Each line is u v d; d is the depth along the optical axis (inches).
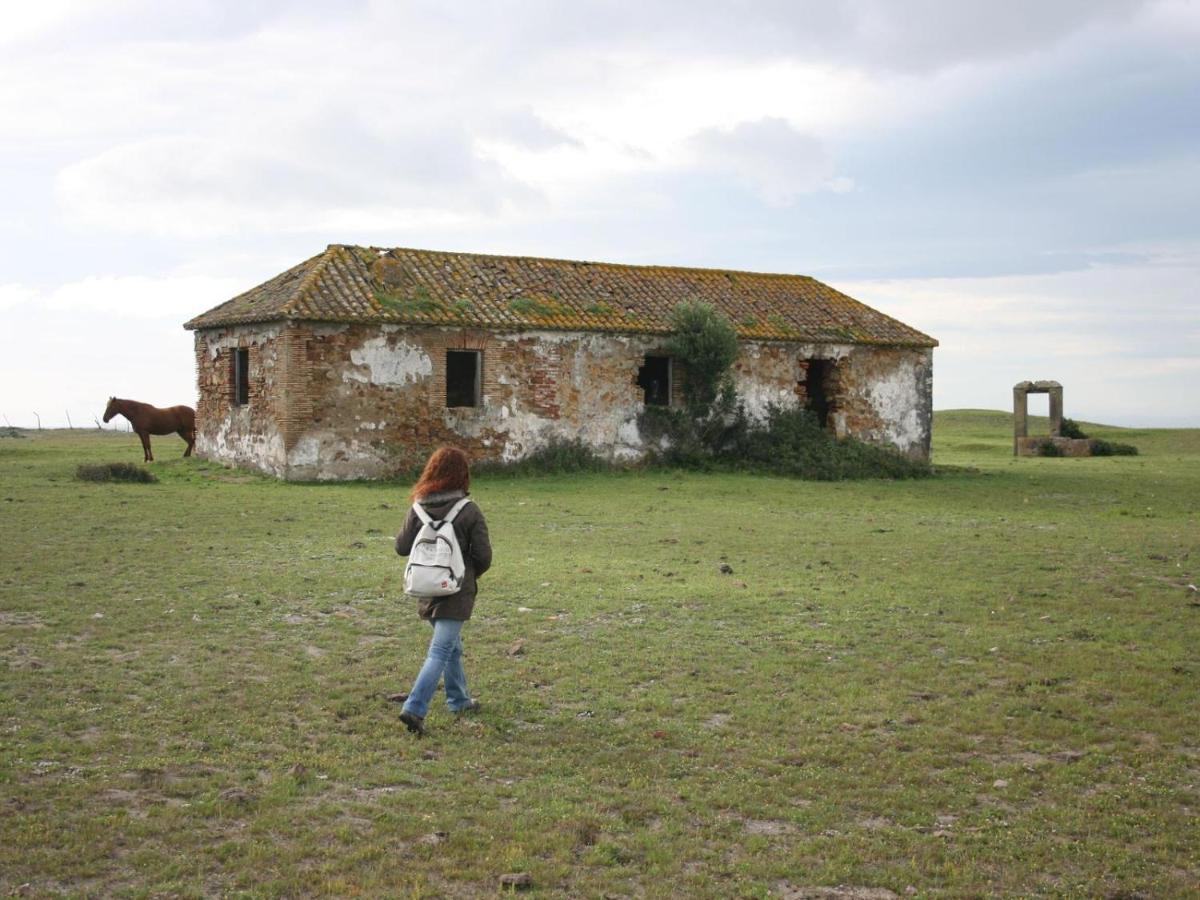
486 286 1127.0
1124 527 741.3
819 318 1293.1
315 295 997.8
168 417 1141.7
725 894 201.9
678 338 1149.1
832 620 429.7
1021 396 1788.9
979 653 381.4
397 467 1015.0
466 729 293.3
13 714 292.0
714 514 800.9
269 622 411.8
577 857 215.8
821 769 269.0
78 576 487.2
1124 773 269.0
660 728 297.3
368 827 226.5
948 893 203.9
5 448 1325.0
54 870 199.2
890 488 1068.5
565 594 473.7
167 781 247.1
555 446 1098.7
